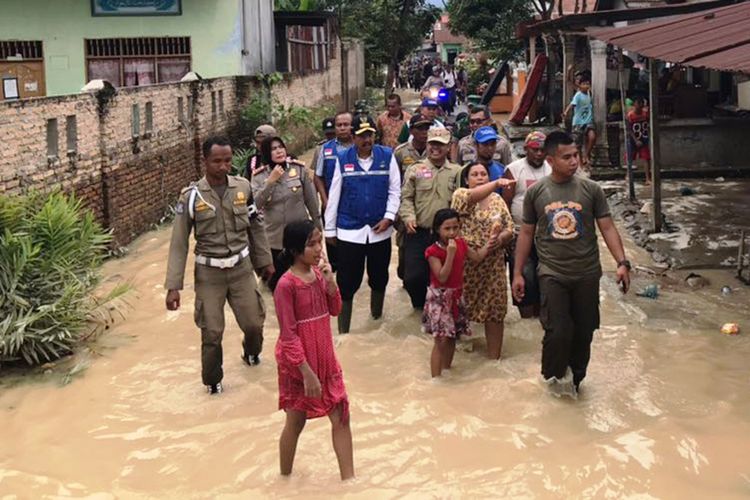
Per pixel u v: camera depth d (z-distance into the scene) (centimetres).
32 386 662
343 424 499
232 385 658
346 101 3294
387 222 758
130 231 1137
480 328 784
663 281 896
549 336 594
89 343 756
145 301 880
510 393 612
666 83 1644
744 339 713
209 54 1891
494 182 656
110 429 583
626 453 516
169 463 531
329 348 497
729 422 555
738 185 1377
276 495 486
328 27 2861
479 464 513
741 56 705
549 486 483
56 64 1873
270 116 1789
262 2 2158
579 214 587
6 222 723
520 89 2759
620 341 716
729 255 973
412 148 867
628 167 1281
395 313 827
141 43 1881
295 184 829
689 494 470
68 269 733
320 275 498
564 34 1862
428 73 3988
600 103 1512
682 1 1720
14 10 1848
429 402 602
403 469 511
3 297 696
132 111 1143
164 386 658
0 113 801
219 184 636
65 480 510
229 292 652
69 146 965
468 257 658
